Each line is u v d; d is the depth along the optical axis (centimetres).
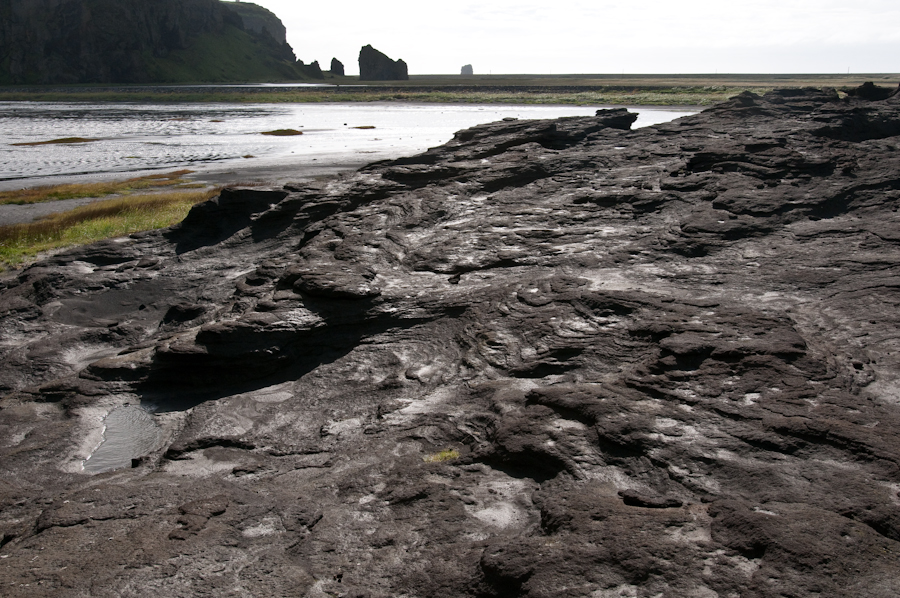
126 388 1345
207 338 1323
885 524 601
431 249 1656
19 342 1702
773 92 3556
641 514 636
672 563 560
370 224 1881
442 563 634
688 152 2214
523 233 1672
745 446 750
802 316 1140
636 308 1173
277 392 1239
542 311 1238
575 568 570
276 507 768
